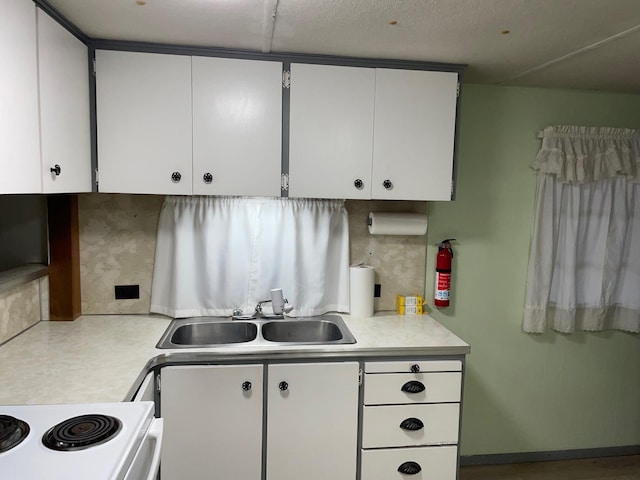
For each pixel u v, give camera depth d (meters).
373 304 2.58
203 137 2.09
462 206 2.74
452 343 2.11
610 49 2.02
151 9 1.66
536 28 1.79
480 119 2.71
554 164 2.69
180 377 1.92
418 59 2.19
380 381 2.04
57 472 0.96
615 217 2.81
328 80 2.15
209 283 2.42
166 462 1.95
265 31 1.85
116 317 2.40
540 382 2.92
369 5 1.59
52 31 1.64
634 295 2.87
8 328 1.99
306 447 2.03
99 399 1.46
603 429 3.02
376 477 2.08
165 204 2.39
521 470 2.86
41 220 2.26
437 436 2.10
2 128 1.31
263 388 1.98
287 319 2.46
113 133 2.04
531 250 2.78
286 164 2.16
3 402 1.43
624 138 2.77
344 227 2.55
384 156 2.22
